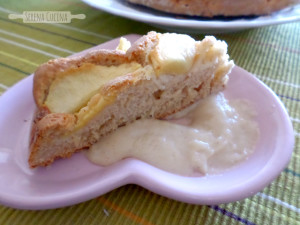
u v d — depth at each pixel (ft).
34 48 0.59
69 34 0.65
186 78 0.41
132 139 0.38
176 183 0.31
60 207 0.29
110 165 0.35
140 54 0.39
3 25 0.67
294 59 0.59
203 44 0.40
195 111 0.44
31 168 0.34
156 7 0.64
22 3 0.77
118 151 0.36
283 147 0.34
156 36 0.42
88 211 0.31
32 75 0.44
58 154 0.36
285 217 0.31
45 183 0.33
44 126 0.33
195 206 0.32
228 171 0.36
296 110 0.46
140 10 0.65
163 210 0.32
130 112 0.39
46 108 0.36
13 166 0.34
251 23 0.55
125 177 0.31
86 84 0.38
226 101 0.45
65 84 0.37
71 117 0.35
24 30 0.65
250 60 0.58
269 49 0.62
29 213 0.31
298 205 0.32
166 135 0.38
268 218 0.31
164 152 0.36
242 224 0.30
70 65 0.38
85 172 0.35
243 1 0.61
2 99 0.39
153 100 0.40
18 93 0.41
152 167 0.33
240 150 0.38
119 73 0.38
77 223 0.30
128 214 0.31
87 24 0.69
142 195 0.33
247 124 0.41
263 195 0.33
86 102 0.37
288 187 0.34
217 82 0.45
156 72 0.37
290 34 0.69
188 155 0.37
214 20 0.64
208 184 0.32
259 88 0.44
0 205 0.31
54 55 0.57
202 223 0.30
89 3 0.61
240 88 0.46
